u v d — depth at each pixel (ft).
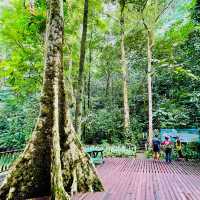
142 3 59.47
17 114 69.26
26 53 43.42
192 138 56.08
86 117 72.08
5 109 70.64
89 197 20.21
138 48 81.41
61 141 21.85
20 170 20.22
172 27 64.28
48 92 22.26
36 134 21.25
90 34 71.82
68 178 21.03
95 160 43.37
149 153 56.18
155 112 70.79
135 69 85.71
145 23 65.26
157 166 41.65
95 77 90.53
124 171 35.70
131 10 66.08
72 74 63.10
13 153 32.40
